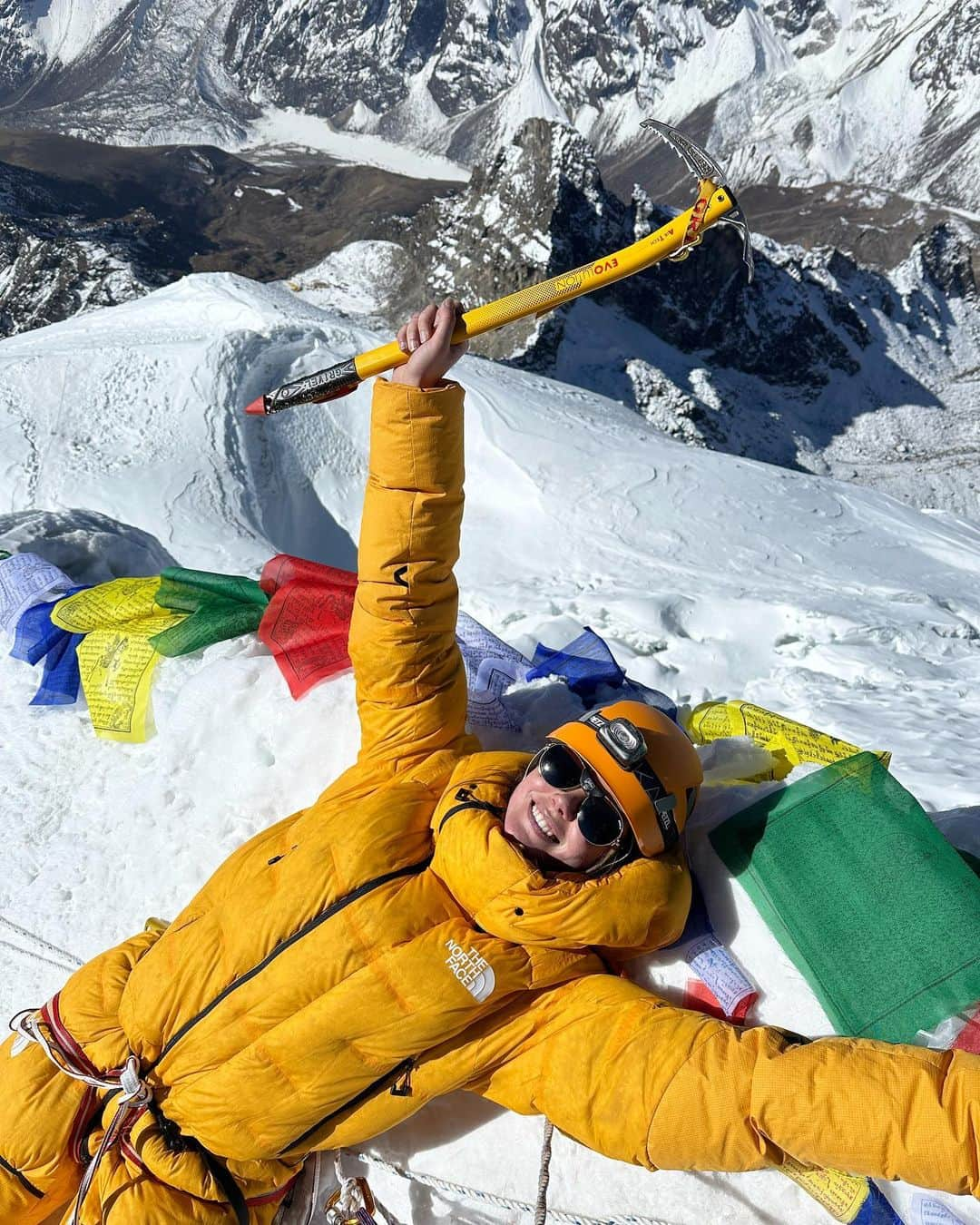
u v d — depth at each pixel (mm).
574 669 3781
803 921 2512
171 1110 2484
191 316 22000
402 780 2770
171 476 16312
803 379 98625
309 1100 2383
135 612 4348
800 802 2639
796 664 8531
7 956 3477
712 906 2699
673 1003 2590
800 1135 2002
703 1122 2074
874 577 14180
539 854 2445
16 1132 2543
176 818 3709
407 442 2746
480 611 11852
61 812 3914
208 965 2512
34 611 4621
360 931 2381
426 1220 2598
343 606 3867
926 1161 1905
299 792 3607
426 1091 2434
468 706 3387
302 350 20031
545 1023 2365
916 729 5617
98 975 2740
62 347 20500
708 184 2143
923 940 2354
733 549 15141
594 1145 2219
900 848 2463
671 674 8336
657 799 2402
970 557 15461
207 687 3848
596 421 19656
